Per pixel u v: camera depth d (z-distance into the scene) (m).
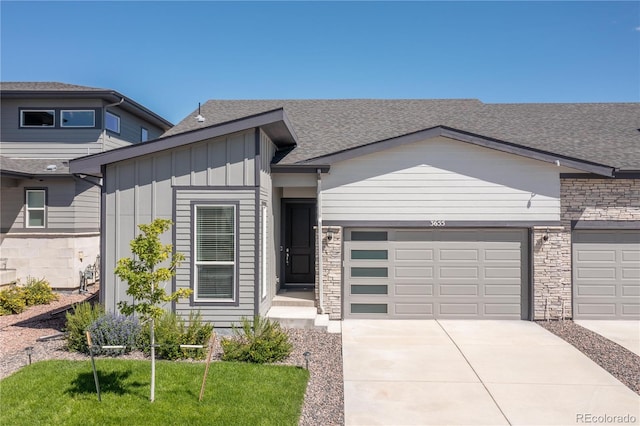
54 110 16.45
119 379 6.78
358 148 11.12
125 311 6.02
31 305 13.15
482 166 11.30
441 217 11.34
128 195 9.88
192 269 9.73
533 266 11.26
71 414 5.66
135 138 19.06
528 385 7.10
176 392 6.35
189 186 9.80
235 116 15.20
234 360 7.93
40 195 15.52
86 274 15.66
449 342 9.42
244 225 9.73
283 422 5.55
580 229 11.28
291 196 13.31
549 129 13.85
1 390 6.34
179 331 8.34
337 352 8.70
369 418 5.95
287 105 16.34
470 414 6.10
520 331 10.30
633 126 14.04
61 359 7.83
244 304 9.70
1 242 15.34
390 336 9.86
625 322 11.12
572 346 9.16
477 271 11.44
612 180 11.28
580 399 6.59
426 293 11.49
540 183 11.23
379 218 11.41
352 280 11.52
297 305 11.52
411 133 11.12
